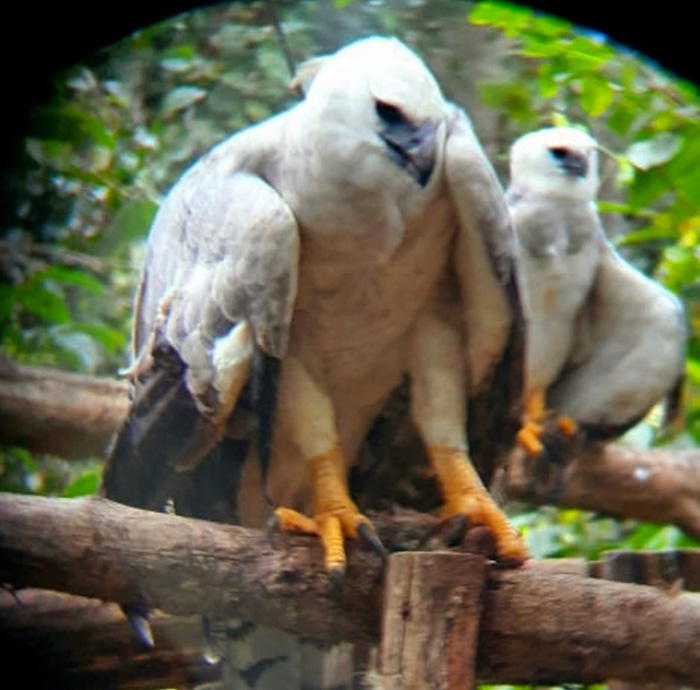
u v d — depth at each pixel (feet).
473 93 47.34
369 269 27.81
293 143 27.25
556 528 40.93
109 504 24.53
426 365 28.89
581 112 49.03
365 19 46.52
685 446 45.78
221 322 26.78
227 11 46.24
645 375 40.06
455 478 28.14
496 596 24.98
